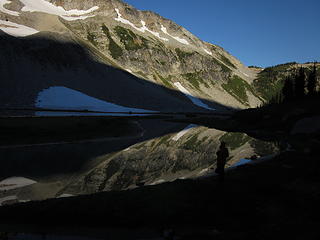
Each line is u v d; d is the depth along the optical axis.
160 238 11.77
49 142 41.97
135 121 78.56
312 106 66.50
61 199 15.79
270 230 9.95
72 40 152.00
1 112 73.31
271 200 14.72
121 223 12.90
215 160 32.94
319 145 34.69
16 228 12.69
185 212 13.41
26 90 97.56
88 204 14.67
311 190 15.69
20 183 22.14
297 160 24.08
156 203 14.43
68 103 98.94
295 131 52.22
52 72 121.88
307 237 8.66
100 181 23.31
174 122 88.19
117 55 187.25
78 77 128.62
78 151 36.91
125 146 42.44
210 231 11.36
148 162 31.34
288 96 99.56
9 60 109.69
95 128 56.31
